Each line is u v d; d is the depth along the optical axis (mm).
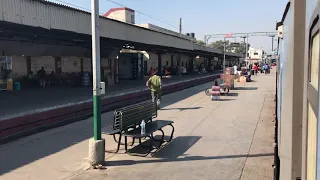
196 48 41562
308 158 1633
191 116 12023
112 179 5668
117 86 25484
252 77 39719
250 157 6875
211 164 6441
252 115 12133
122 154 7137
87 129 9945
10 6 10711
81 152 7340
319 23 1212
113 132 7074
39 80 24844
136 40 20562
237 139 8414
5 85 21484
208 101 16594
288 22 2572
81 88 23859
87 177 5773
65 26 13578
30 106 13219
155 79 13727
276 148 5402
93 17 6262
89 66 32594
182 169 6164
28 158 6910
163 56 50031
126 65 35781
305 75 1840
